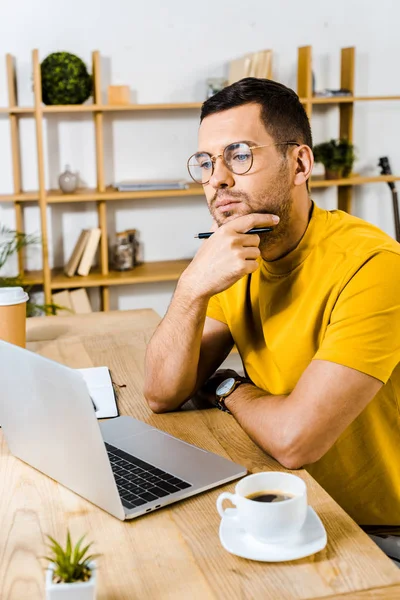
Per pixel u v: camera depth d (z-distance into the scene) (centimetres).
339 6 407
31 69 377
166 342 146
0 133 382
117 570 92
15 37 373
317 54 410
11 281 362
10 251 370
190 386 148
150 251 415
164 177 407
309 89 384
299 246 141
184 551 96
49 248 398
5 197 363
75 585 79
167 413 148
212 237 142
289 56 407
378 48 417
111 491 103
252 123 136
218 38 396
